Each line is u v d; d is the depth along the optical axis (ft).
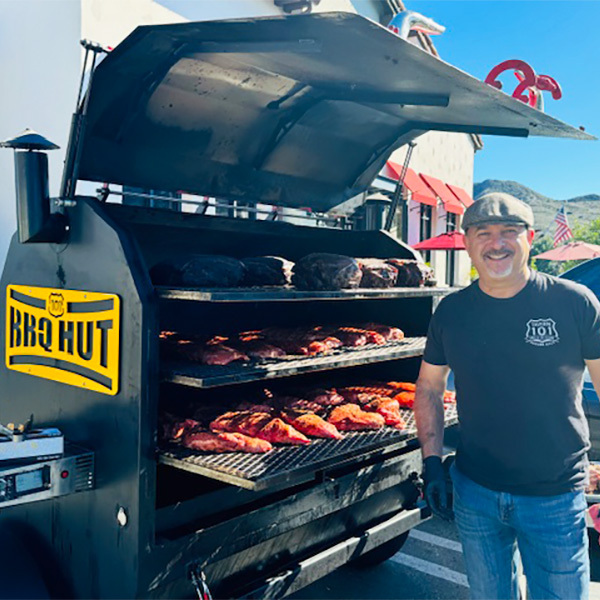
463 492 7.63
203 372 7.62
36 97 15.47
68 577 7.87
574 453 7.06
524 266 7.07
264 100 10.98
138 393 6.95
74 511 7.75
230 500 8.00
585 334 6.93
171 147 10.52
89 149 9.31
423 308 12.57
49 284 8.21
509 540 7.63
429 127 12.97
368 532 9.50
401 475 10.21
